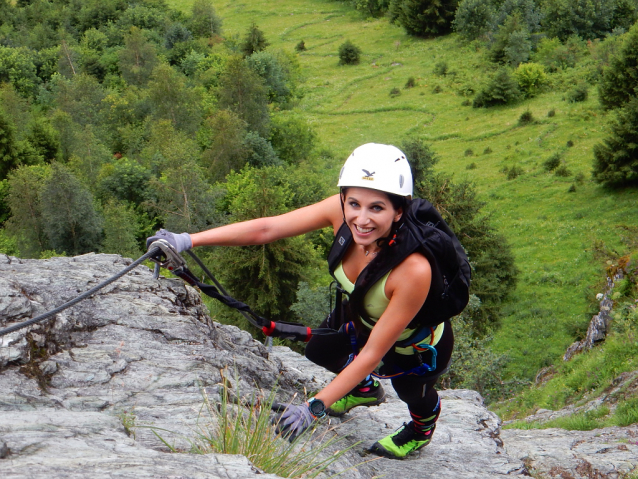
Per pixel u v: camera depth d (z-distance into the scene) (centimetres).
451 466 388
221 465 226
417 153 3759
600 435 761
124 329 366
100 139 6831
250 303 2889
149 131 6638
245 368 395
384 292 261
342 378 278
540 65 6519
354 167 243
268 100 7312
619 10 7438
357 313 279
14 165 5728
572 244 3778
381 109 6894
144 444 261
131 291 405
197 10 10019
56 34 9925
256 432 267
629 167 4081
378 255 256
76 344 343
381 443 378
